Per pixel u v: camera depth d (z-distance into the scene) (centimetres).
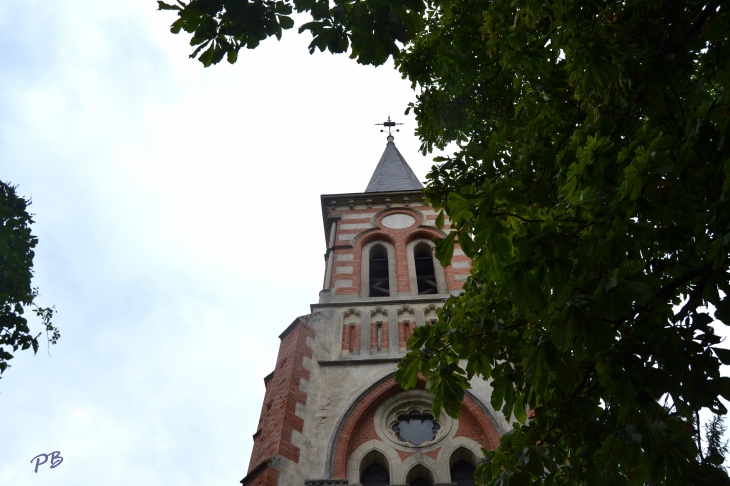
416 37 1067
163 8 641
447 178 986
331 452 1382
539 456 734
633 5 757
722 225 554
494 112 1059
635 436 589
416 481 1379
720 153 591
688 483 577
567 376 666
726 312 595
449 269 2175
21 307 1692
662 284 704
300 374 1590
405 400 1555
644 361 619
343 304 1919
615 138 779
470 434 1446
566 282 623
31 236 1823
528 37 928
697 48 729
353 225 2508
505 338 819
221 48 665
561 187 728
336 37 655
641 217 616
